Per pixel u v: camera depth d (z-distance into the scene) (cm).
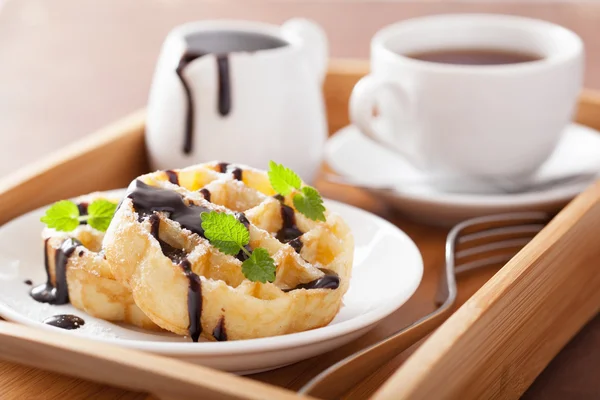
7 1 118
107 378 49
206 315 53
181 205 55
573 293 59
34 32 107
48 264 57
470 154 67
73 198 66
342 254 56
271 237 55
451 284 58
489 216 64
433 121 66
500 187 68
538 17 105
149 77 95
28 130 85
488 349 52
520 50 71
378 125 70
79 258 56
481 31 72
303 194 57
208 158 65
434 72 65
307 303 54
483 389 53
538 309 56
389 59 67
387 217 67
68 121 86
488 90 65
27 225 60
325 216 57
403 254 59
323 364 55
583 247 59
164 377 48
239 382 48
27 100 90
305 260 56
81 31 107
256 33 68
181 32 67
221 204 57
